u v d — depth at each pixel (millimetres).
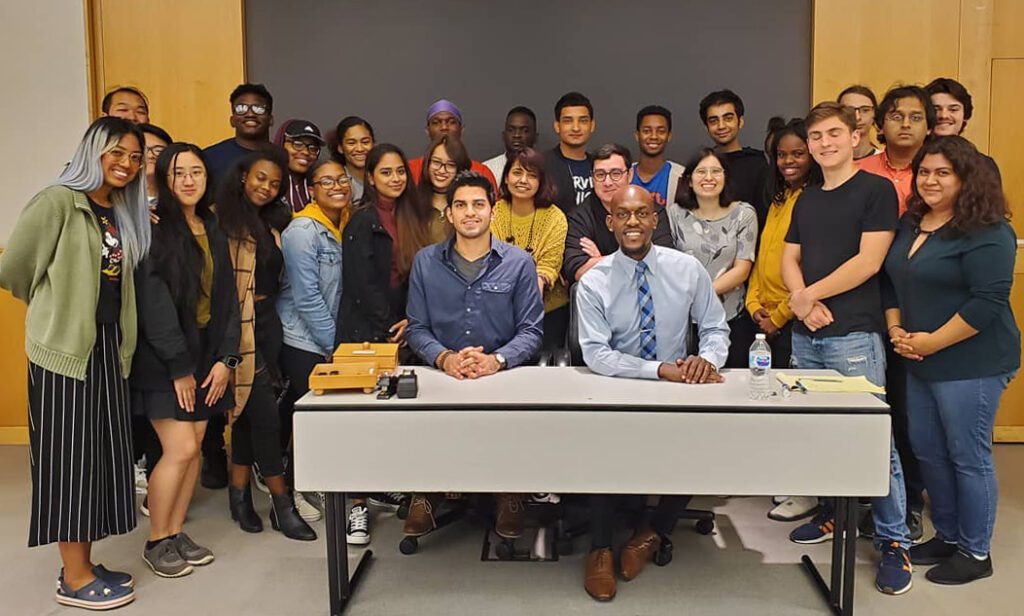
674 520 3086
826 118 2941
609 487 2482
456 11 4562
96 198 2674
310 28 4582
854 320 2980
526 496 3412
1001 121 4461
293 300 3486
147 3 4535
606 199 3566
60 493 2604
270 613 2723
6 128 4625
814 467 2436
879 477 2430
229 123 4590
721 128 3945
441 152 3492
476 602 2775
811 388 2629
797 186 3365
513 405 2477
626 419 2459
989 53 4379
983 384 2766
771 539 3299
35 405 2594
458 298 3104
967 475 2834
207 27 4535
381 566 3064
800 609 2719
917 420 2934
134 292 2764
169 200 2887
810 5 4477
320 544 3293
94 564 3096
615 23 4539
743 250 3514
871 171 3451
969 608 2695
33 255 2549
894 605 2723
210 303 3025
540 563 3076
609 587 2773
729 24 4512
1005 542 3229
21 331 4668
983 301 2676
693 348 3070
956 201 2709
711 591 2842
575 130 3971
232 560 3139
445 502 3449
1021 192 4488
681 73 4547
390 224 3418
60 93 4594
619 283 2916
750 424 2438
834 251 2996
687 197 3545
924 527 3385
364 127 3828
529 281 3137
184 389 2896
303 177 3883
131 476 2801
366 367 2633
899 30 4402
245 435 3436
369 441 2500
